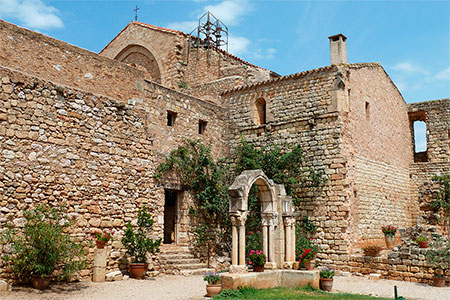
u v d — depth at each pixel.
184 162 19.30
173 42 27.31
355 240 18.92
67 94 14.70
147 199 17.06
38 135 13.68
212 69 26.75
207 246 19.55
